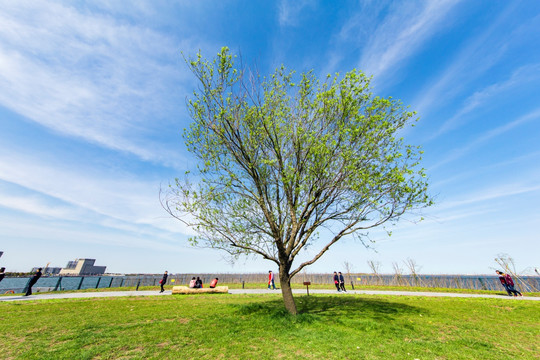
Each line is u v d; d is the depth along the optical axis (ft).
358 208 33.42
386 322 31.60
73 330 27.73
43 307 42.01
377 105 33.86
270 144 37.09
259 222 37.86
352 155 33.30
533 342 26.03
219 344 23.35
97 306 43.57
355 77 33.35
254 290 79.30
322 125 36.35
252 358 20.33
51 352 21.31
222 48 34.45
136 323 30.86
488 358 21.04
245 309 37.83
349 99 32.50
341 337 24.98
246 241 37.32
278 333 26.43
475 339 26.25
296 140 36.81
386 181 31.83
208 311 37.93
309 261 35.40
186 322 31.35
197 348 22.53
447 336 27.04
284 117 37.83
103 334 26.08
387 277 106.52
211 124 35.94
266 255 37.27
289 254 36.50
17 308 40.86
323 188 34.71
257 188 38.09
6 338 24.85
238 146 36.55
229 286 93.56
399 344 23.67
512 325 32.78
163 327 28.81
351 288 87.20
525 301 51.03
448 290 79.10
